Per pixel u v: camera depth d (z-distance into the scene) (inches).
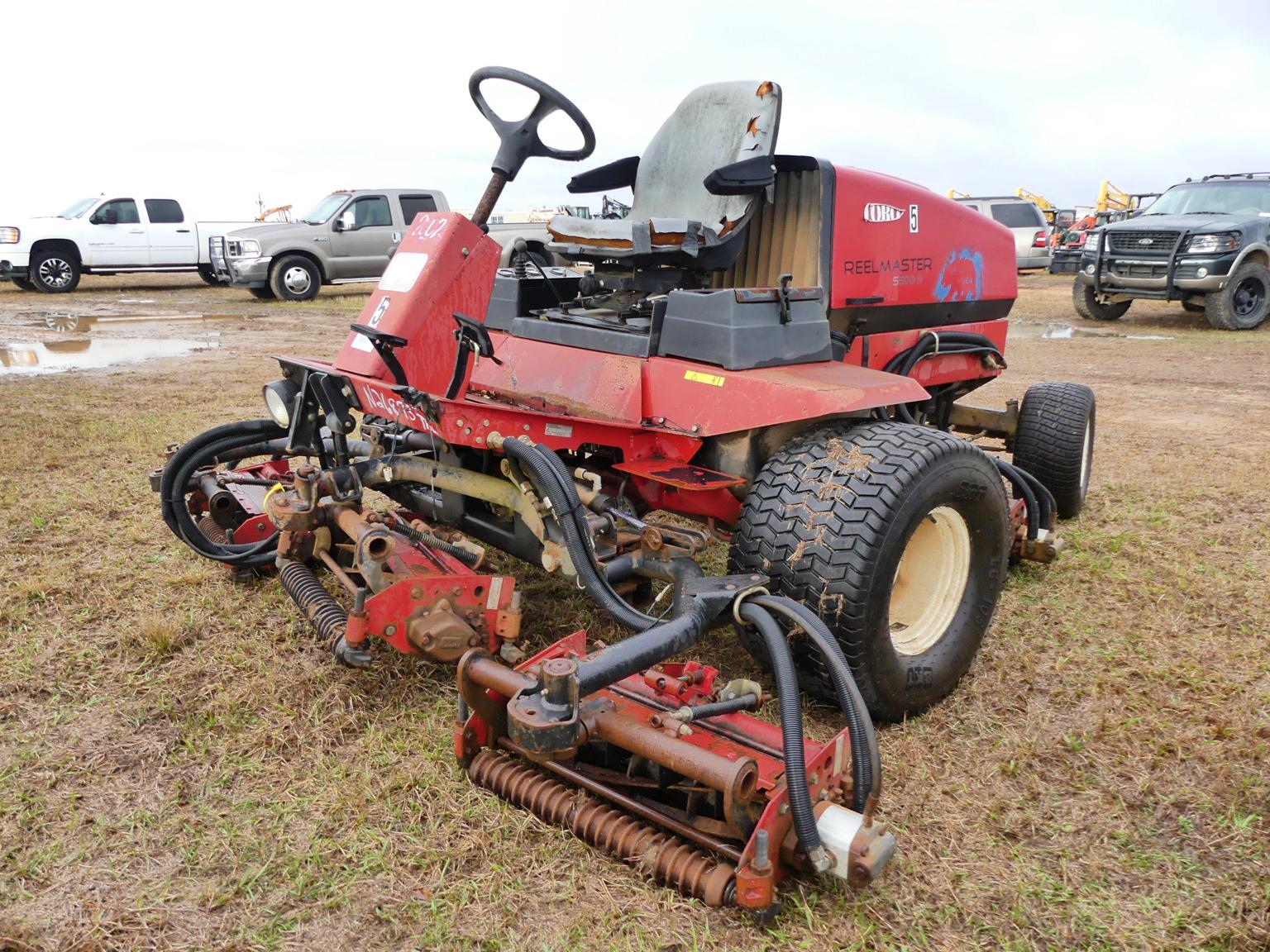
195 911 85.7
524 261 166.2
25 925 83.0
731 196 154.6
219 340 462.0
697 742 93.6
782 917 86.2
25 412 279.0
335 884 88.7
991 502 125.6
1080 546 182.4
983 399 334.3
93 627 139.0
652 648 91.1
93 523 182.2
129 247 719.1
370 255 667.4
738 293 125.2
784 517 112.9
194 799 100.9
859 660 110.3
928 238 175.0
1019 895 89.7
